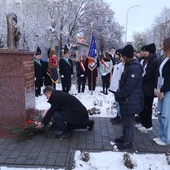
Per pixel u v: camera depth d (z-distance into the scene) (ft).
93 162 12.62
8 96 16.25
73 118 15.98
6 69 16.02
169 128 14.78
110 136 16.61
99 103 26.11
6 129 16.25
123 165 12.37
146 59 17.71
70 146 14.82
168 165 12.43
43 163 12.66
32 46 64.75
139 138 16.37
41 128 16.44
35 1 72.79
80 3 91.40
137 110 13.84
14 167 12.30
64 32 85.30
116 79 19.75
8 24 17.15
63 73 31.32
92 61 33.01
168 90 14.10
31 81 18.35
